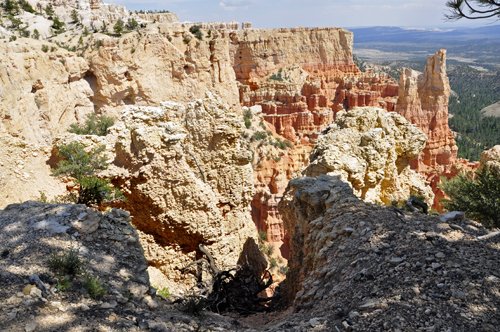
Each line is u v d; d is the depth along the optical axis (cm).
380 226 1439
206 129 2664
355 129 2825
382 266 1204
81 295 1029
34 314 888
